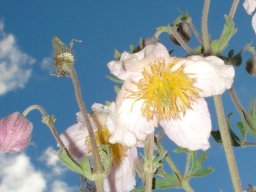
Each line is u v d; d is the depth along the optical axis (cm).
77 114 29
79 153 30
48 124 26
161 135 29
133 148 29
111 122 27
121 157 29
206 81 27
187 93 28
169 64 28
